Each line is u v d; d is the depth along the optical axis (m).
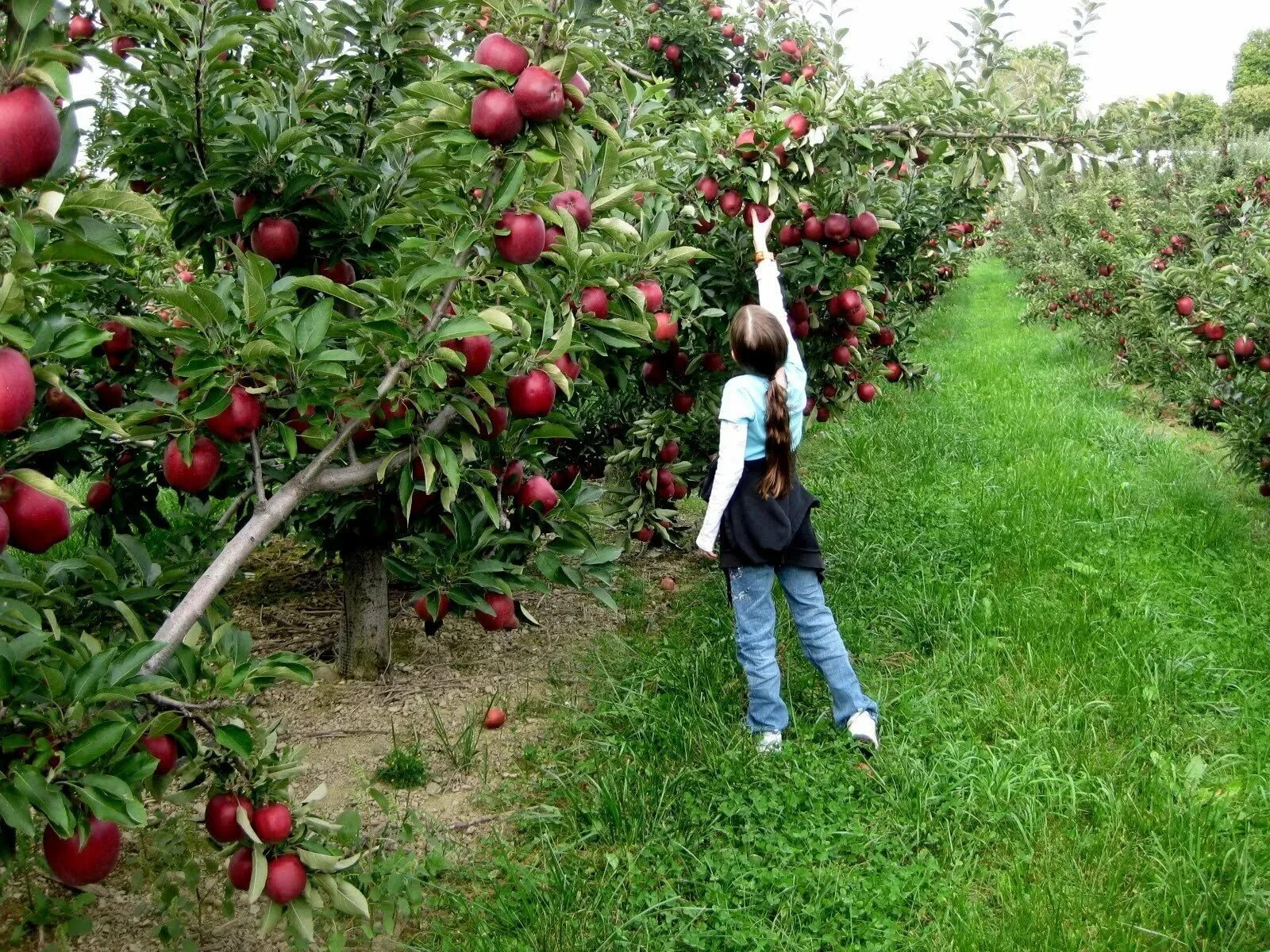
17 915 2.79
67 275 1.76
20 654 1.78
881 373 7.63
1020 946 2.65
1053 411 8.77
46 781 1.60
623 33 7.50
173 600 2.54
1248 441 6.00
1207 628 4.62
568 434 2.94
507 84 2.22
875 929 2.72
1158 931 2.70
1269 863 2.97
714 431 5.36
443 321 2.42
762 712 3.64
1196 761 3.43
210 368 2.05
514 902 2.85
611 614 5.13
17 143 1.42
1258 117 31.61
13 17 1.45
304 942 2.19
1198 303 6.45
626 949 2.66
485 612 2.90
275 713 4.11
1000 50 5.39
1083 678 4.05
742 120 4.30
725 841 3.14
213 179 3.18
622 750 3.61
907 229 6.21
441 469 2.65
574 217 2.72
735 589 3.60
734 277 4.75
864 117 4.46
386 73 3.56
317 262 3.50
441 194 2.36
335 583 5.58
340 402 2.41
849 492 6.75
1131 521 5.91
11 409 1.46
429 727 3.98
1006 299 19.06
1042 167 4.61
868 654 4.40
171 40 2.82
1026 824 3.17
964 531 5.75
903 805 3.26
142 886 2.84
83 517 5.20
